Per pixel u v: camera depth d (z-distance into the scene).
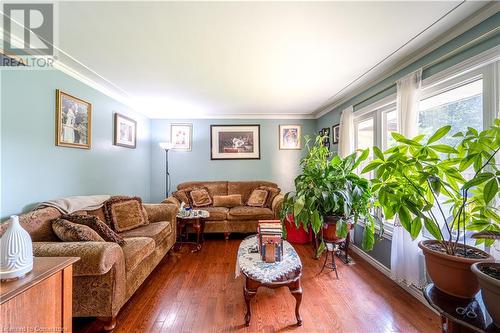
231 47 1.93
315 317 1.70
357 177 2.18
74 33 1.71
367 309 1.79
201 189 4.12
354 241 2.99
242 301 1.92
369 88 2.80
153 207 2.96
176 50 1.98
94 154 2.74
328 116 4.07
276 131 4.62
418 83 1.95
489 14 1.43
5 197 1.71
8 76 1.74
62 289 1.06
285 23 1.60
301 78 2.64
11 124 1.76
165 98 3.40
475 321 0.85
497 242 1.16
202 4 1.40
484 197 0.94
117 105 3.29
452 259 0.97
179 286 2.16
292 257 1.86
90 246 1.47
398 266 2.06
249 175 4.59
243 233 3.94
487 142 0.98
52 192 2.13
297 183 2.41
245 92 3.15
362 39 1.81
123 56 2.09
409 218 1.20
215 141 4.55
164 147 4.01
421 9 1.47
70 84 2.35
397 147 1.26
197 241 3.14
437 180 1.05
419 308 1.80
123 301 1.65
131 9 1.44
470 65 1.55
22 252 0.92
